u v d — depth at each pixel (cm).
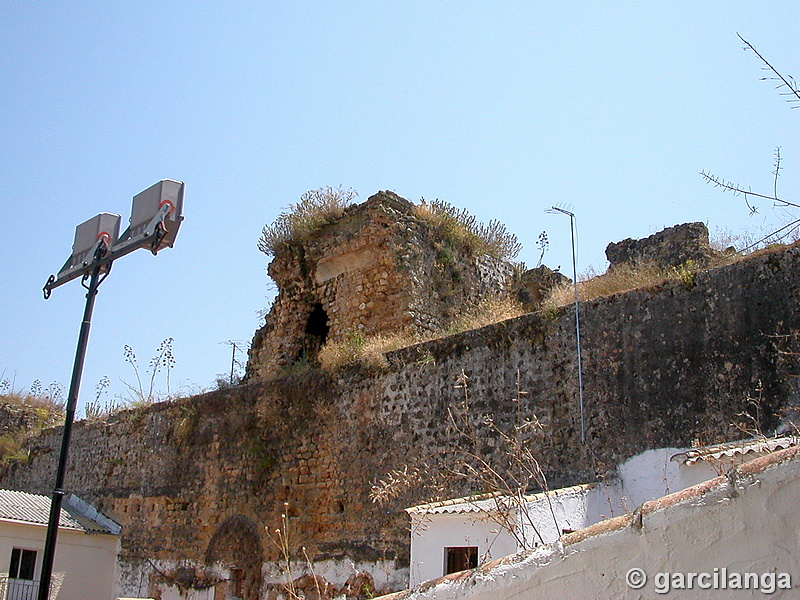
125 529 2214
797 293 1135
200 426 2075
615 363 1316
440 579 499
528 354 1435
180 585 1964
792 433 1013
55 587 2089
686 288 1264
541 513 1114
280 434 1831
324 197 2306
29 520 2077
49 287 1153
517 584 458
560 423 1352
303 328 2269
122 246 1041
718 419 1173
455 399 1516
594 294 1484
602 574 431
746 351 1169
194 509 2005
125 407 2433
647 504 432
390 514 1536
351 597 1544
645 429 1249
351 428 1683
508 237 2516
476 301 2292
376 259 2111
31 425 3384
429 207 2278
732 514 403
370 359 1688
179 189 1028
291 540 1719
